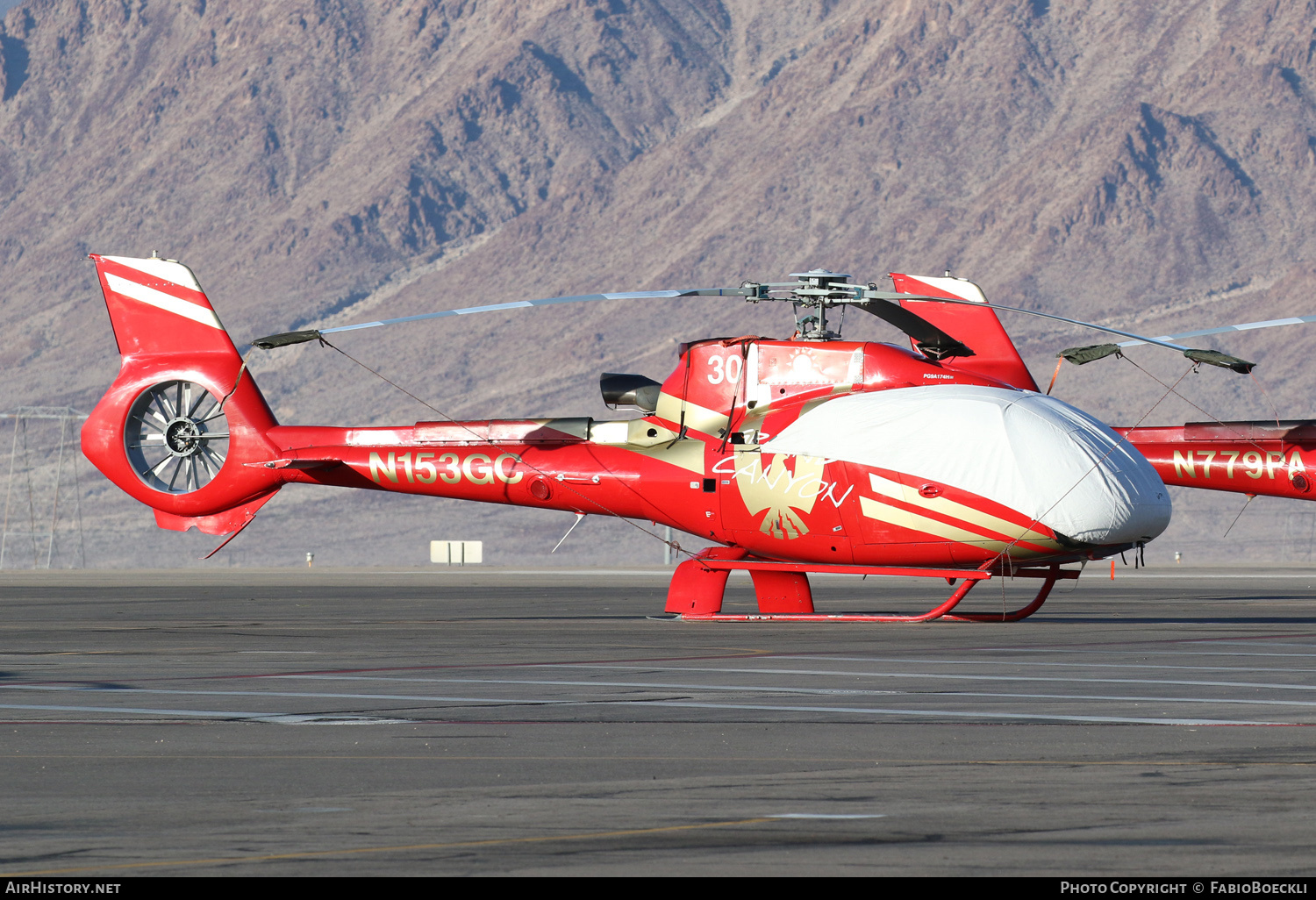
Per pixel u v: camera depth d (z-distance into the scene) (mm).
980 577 88000
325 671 66500
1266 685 59125
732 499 92750
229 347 106312
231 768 41312
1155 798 36562
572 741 45750
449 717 51188
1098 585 167750
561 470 97875
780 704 54000
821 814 34906
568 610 119688
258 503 106188
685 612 97688
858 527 89062
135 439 107000
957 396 89125
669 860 30578
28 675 65562
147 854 31188
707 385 95250
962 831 33094
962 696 55969
